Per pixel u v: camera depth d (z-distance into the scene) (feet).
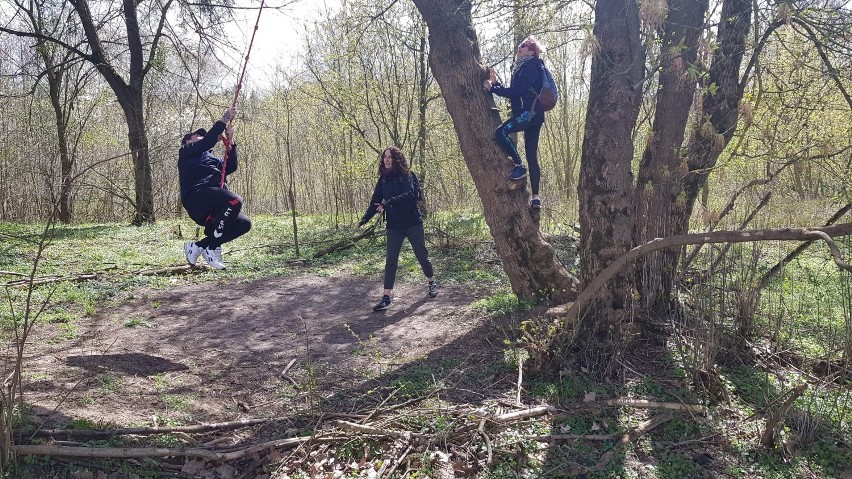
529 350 16.61
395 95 48.88
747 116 16.17
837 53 18.25
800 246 17.95
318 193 68.33
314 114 57.88
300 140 67.31
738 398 15.48
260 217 61.62
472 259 33.24
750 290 17.88
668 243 14.57
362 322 22.59
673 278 19.20
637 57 16.97
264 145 74.28
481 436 13.51
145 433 13.62
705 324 16.78
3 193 63.21
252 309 24.81
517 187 20.33
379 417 14.51
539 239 20.72
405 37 44.73
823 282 24.34
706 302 17.78
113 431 13.44
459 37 19.99
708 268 19.06
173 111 69.31
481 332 19.79
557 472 12.60
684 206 19.22
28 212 64.59
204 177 19.03
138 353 18.90
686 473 12.78
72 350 18.95
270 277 31.14
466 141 20.38
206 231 19.11
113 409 14.90
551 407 14.75
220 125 18.78
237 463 12.99
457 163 50.65
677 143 18.93
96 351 18.98
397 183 23.47
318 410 15.07
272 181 74.18
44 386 15.78
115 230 48.49
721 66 18.75
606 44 17.12
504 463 12.82
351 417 14.49
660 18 14.21
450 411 14.43
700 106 16.48
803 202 24.41
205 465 12.89
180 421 14.55
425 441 13.38
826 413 14.70
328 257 36.27
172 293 27.45
